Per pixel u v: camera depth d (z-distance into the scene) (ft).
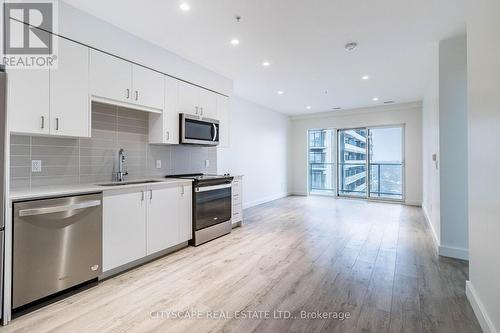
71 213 6.88
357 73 13.48
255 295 6.96
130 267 8.65
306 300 6.71
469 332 5.43
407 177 20.47
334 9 7.77
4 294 5.64
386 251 10.23
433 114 11.82
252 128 20.24
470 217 6.58
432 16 8.14
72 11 7.70
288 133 25.71
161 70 10.45
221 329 5.55
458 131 9.50
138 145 10.75
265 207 19.51
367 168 22.33
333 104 20.76
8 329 5.50
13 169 7.34
